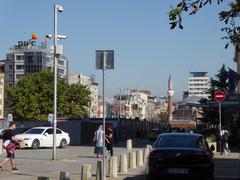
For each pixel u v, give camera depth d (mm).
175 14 6234
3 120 56469
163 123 134250
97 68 16047
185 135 15969
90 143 55469
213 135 36625
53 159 27812
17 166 23438
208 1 6250
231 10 6340
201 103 38969
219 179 17969
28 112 88688
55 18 28375
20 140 39656
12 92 90500
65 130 54156
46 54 179250
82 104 90812
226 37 6738
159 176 14883
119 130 70438
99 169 15359
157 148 15297
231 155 30719
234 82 39250
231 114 42844
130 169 21453
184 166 14734
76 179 17625
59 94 88125
